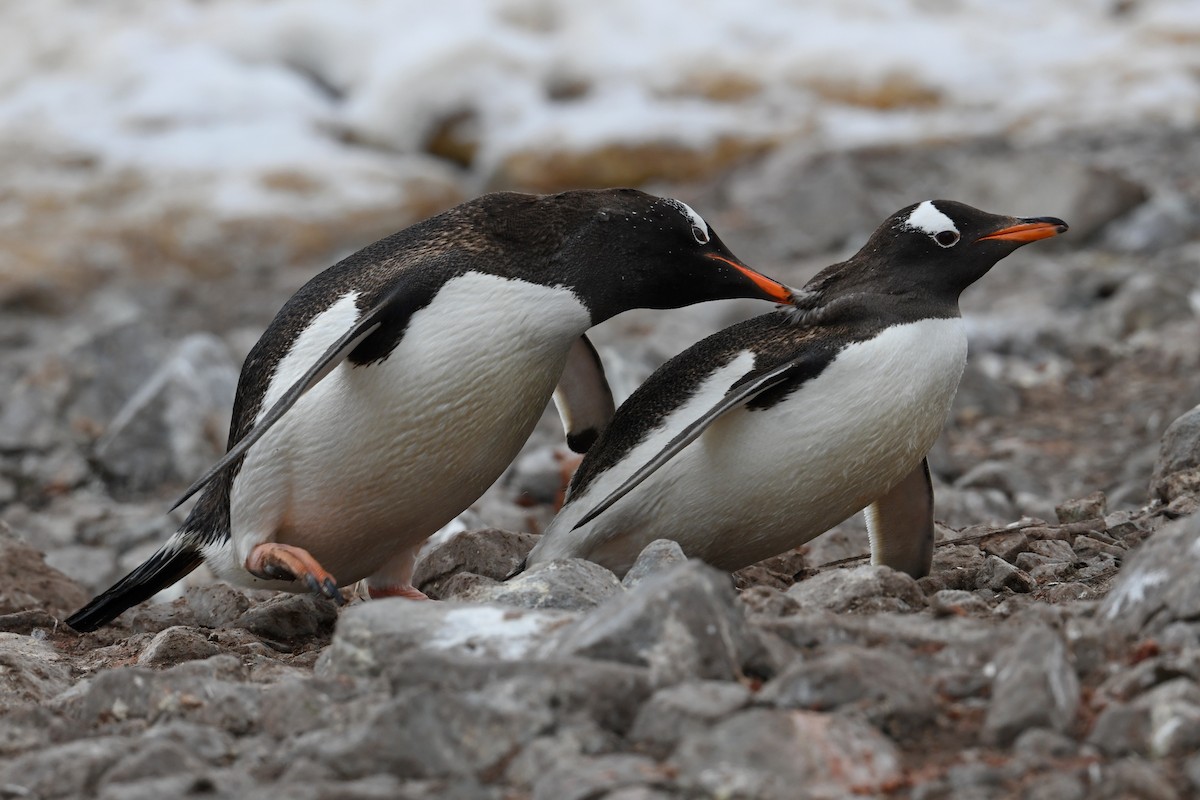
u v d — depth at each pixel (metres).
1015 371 20.05
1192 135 31.89
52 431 20.20
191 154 35.78
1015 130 33.91
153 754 6.47
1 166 35.12
